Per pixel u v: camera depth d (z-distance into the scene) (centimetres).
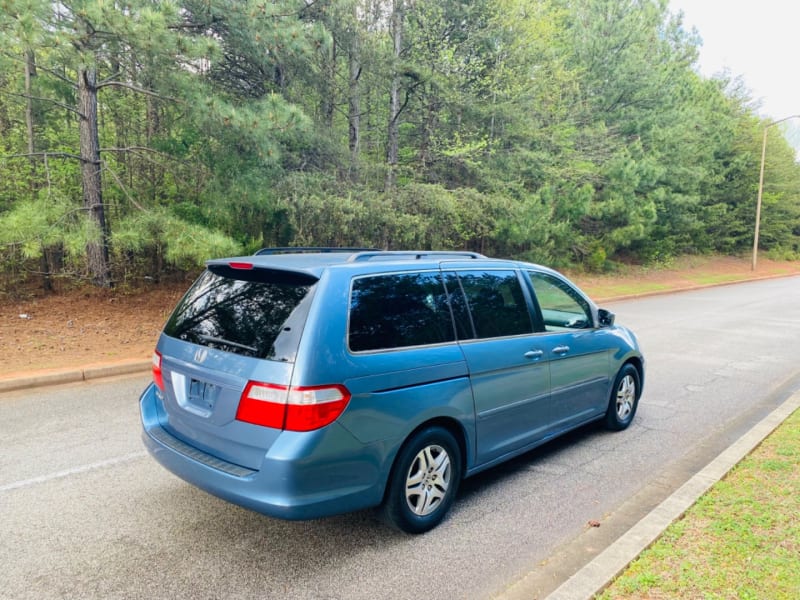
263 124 932
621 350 539
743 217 3584
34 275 1190
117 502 384
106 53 916
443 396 347
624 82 2353
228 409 305
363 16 1501
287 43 988
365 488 309
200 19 1059
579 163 2059
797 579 280
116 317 1020
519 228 1702
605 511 387
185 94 948
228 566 310
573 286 502
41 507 374
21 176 1118
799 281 2798
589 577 282
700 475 408
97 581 293
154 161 1129
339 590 291
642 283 2267
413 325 345
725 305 1714
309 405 283
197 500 389
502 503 396
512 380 404
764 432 504
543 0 1984
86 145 1029
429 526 353
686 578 281
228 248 896
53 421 552
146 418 373
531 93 1752
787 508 357
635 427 572
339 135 1444
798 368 859
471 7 1562
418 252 398
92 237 861
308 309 302
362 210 1202
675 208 2648
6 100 1156
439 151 1658
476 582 301
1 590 283
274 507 281
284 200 1123
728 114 3325
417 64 1473
